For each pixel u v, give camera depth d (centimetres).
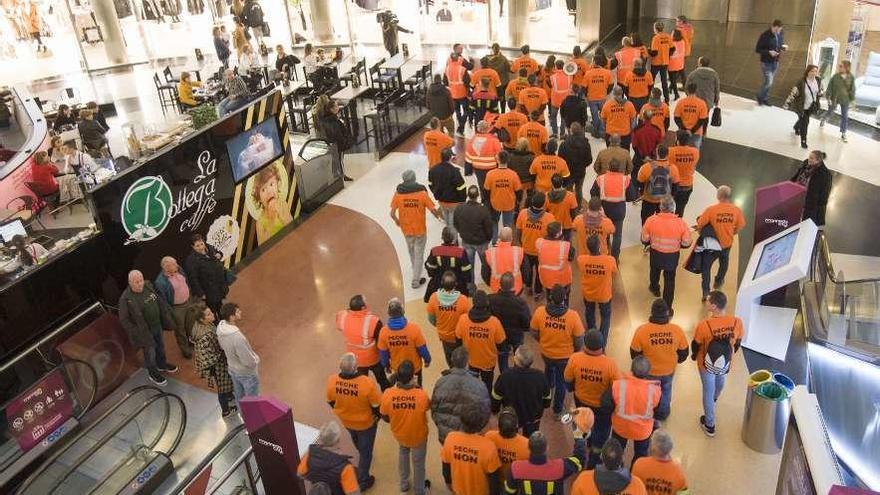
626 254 1028
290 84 1566
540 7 1800
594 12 1752
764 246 888
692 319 891
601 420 653
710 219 869
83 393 826
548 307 694
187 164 985
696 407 760
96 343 840
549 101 1372
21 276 832
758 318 873
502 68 1412
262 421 612
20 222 931
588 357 633
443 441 622
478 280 989
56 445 791
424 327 916
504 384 632
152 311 838
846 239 1027
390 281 1016
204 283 906
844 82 1220
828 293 884
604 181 945
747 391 710
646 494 502
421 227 948
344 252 1096
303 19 1997
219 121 1022
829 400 771
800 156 1242
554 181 922
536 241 834
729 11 1838
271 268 1075
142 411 764
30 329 852
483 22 1848
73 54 1988
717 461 696
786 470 540
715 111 1264
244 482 682
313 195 1223
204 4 2005
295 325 945
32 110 1362
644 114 1090
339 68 1745
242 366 746
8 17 1881
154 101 1783
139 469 725
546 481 511
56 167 1158
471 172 1230
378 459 727
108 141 1502
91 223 946
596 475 492
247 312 979
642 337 674
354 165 1376
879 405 761
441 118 1340
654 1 1916
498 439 558
